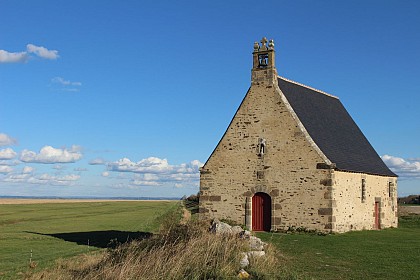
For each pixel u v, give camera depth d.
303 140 28.28
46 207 75.06
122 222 41.94
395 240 25.44
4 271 18.59
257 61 30.27
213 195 30.55
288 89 31.34
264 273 14.18
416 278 15.52
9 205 83.19
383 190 35.09
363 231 30.27
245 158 29.86
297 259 18.66
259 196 29.38
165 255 15.13
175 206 66.38
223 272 13.72
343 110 38.56
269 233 27.95
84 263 19.11
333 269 16.80
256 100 30.02
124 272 13.62
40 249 24.86
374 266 17.48
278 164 28.83
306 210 27.78
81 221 43.50
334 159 28.92
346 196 29.09
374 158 36.69
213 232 18.98
